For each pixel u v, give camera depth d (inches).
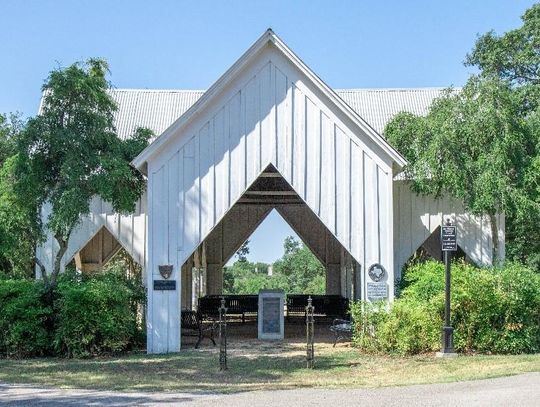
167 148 618.5
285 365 518.3
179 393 398.9
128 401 370.0
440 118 732.7
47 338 585.0
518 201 698.2
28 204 627.2
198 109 614.2
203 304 913.5
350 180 621.3
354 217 619.5
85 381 451.5
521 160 723.4
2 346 583.2
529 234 1055.0
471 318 561.9
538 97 971.9
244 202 1037.2
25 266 803.4
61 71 608.4
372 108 995.9
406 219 800.3
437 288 588.1
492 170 697.0
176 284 611.5
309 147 622.5
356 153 622.5
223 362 501.7
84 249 939.3
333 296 948.6
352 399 367.9
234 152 621.0
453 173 705.0
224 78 613.6
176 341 609.6
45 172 616.7
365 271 614.9
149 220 614.2
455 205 799.1
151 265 612.4
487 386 404.5
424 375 459.8
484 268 679.7
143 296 649.0
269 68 626.5
